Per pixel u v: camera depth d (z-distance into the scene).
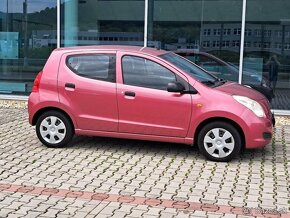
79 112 7.19
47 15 11.99
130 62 7.04
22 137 8.18
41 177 6.00
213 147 6.77
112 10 12.66
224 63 11.51
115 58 7.09
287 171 6.43
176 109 6.77
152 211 4.90
